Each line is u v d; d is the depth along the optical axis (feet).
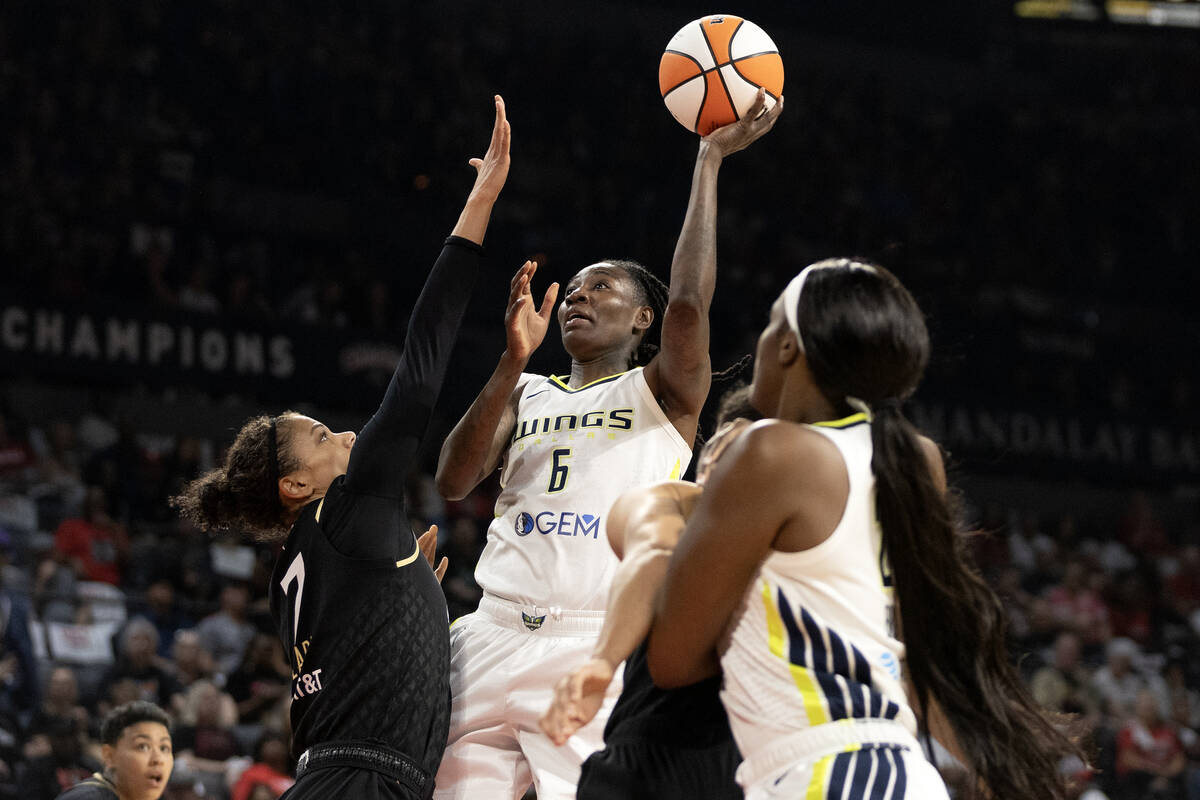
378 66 61.26
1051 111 75.05
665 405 12.85
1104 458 57.16
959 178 69.97
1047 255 67.26
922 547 7.53
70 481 38.34
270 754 26.63
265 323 46.29
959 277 63.05
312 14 61.36
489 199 11.19
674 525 8.16
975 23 77.97
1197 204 72.28
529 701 12.22
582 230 58.08
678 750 8.10
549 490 12.86
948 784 8.84
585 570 12.50
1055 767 7.94
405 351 10.77
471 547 37.17
